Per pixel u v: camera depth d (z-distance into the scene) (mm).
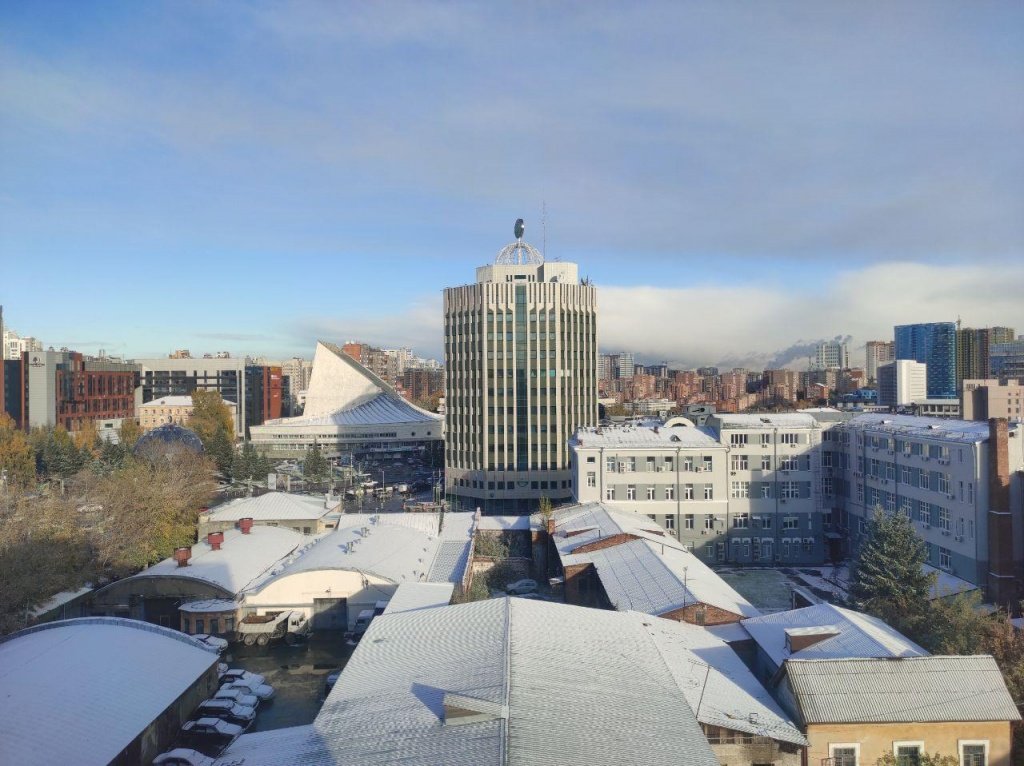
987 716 41844
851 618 54219
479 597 74000
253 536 98625
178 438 170625
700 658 52031
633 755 34406
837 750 42000
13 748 42344
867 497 98375
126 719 47688
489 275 158625
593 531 88375
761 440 105000
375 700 41125
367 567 76875
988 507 76188
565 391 151875
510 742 33375
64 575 79062
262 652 71312
